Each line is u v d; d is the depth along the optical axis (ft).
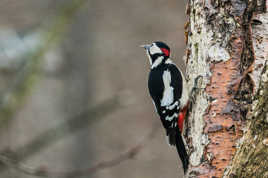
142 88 61.31
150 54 32.78
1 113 45.16
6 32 57.52
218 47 25.13
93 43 62.95
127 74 61.93
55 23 48.08
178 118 27.96
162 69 31.14
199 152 24.98
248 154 19.62
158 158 58.44
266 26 24.35
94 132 61.41
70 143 61.36
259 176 19.24
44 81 62.34
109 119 60.80
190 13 27.30
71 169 60.59
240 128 24.16
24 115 60.44
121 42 62.49
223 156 24.11
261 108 19.75
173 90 29.35
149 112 60.59
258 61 24.25
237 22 24.84
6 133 47.75
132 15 62.39
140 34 61.77
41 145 41.06
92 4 62.95
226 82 24.70
